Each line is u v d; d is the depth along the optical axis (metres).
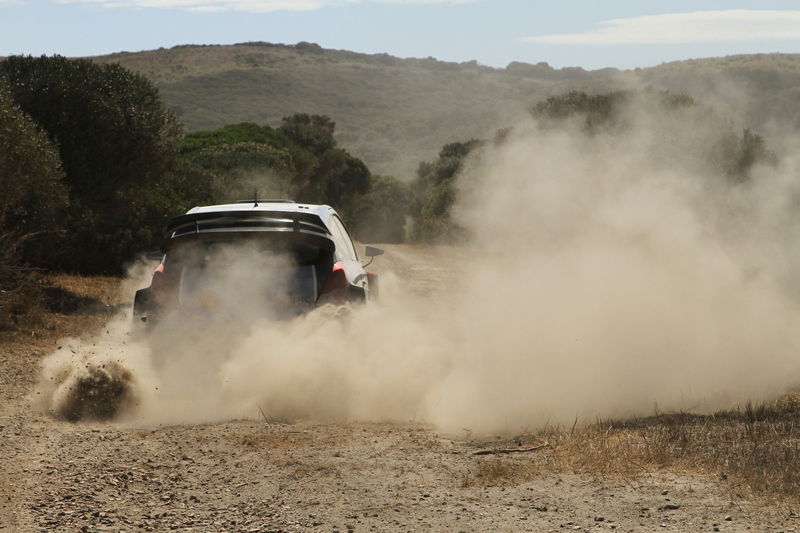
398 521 6.55
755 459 7.83
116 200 28.05
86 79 24.42
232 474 7.94
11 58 24.70
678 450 8.32
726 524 6.21
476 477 7.75
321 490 7.40
